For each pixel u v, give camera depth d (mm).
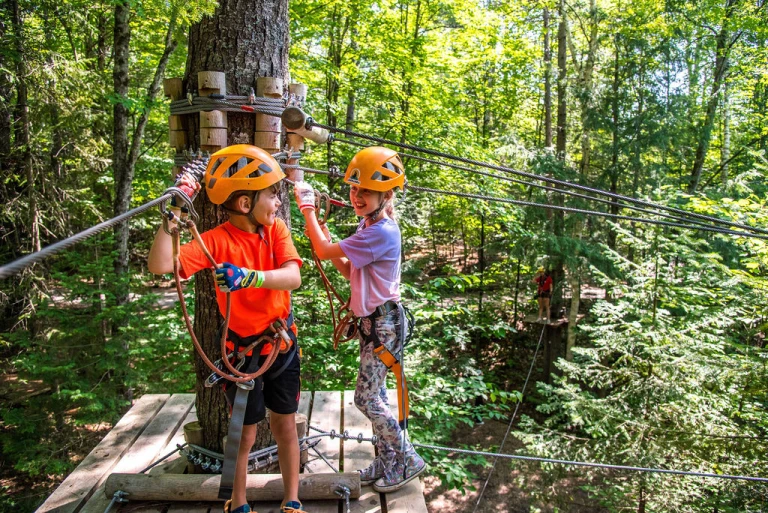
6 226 11656
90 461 3309
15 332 9758
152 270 2082
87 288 9352
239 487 2486
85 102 10539
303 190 2754
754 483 7438
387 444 2844
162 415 3916
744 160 18359
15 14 9375
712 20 15109
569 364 9312
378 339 2705
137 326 9359
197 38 2857
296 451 2564
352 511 2740
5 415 9148
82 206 12016
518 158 14953
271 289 2352
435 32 14922
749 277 8375
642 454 7938
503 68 17062
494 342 17969
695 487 7688
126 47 9914
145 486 2768
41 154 11305
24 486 9883
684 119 14258
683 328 8797
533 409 15023
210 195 2260
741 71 17188
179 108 2869
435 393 7496
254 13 2830
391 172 2611
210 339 3010
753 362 7906
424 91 12875
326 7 12352
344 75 12797
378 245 2615
